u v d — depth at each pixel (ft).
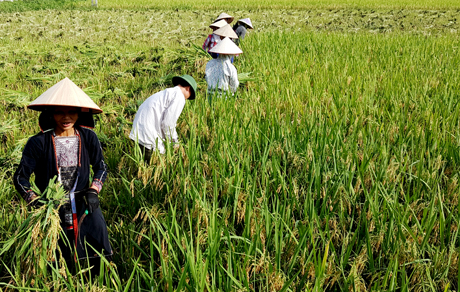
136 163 12.89
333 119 17.40
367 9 95.40
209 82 20.57
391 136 15.52
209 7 99.55
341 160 13.14
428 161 13.32
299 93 21.08
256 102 18.66
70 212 9.09
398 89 21.66
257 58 31.55
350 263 9.54
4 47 38.73
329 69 27.96
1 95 21.53
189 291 7.88
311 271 8.70
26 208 9.07
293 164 12.95
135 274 9.39
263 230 9.75
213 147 14.34
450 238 10.30
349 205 11.19
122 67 31.65
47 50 38.09
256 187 11.91
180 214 10.82
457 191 11.94
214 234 9.07
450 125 16.70
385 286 8.69
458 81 24.21
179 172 12.19
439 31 60.54
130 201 11.66
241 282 8.34
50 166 9.01
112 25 67.00
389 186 12.25
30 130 18.22
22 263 8.54
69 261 9.48
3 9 87.15
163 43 47.52
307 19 77.61
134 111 20.56
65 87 8.73
